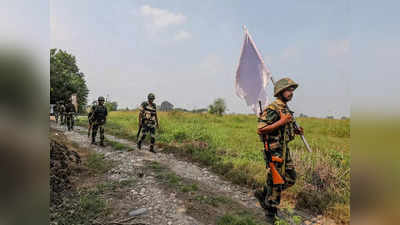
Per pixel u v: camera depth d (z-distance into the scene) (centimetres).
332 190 285
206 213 261
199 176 384
